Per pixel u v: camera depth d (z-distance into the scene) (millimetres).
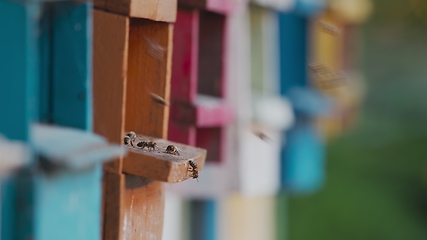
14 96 4156
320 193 16828
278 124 8922
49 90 4988
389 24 21859
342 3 10945
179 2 6824
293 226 16188
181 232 8320
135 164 5121
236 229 9234
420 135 19156
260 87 8961
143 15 5211
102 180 5215
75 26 4938
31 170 4195
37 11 4758
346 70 12055
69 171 4574
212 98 7602
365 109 20219
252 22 8758
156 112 5520
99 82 5223
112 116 5219
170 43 5484
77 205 4688
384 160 18203
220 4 7148
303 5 9539
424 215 17125
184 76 7004
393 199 17328
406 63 21438
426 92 20641
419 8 21703
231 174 8008
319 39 10344
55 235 4531
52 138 4445
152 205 5531
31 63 4145
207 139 7914
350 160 17984
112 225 5258
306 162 10062
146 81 5535
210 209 8445
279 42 9492
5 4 4125
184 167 5082
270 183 9047
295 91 9633
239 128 7980
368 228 16656
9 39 4141
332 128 11555
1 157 3990
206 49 7656
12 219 4328
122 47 5164
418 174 17922
